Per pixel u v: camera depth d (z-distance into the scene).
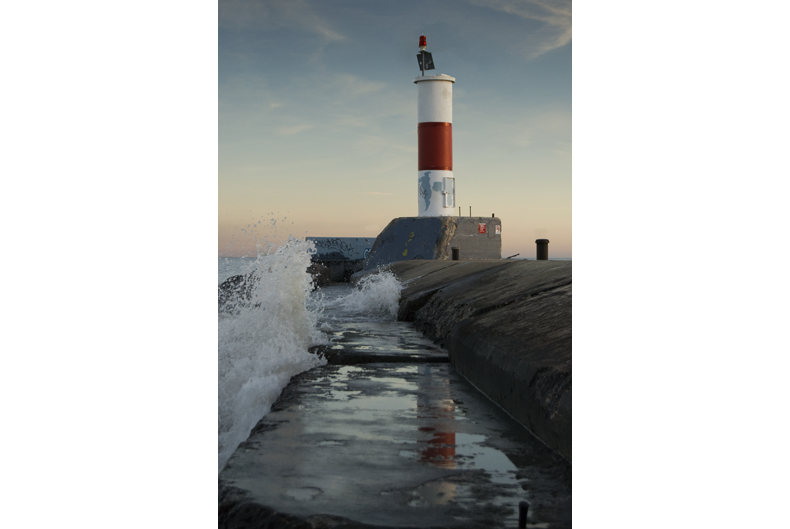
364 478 2.10
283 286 5.07
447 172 19.75
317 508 1.83
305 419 2.87
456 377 3.93
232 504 1.89
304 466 2.21
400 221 18.97
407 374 4.01
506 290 5.29
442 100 19.44
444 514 1.81
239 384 3.75
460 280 7.23
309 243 5.27
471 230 18.69
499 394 3.19
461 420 2.90
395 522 1.74
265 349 4.39
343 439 2.56
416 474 2.16
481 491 2.01
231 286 5.41
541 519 1.79
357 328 6.29
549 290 4.68
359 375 3.95
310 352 4.68
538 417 2.64
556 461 2.33
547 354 2.97
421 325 6.18
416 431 2.70
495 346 3.50
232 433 3.26
